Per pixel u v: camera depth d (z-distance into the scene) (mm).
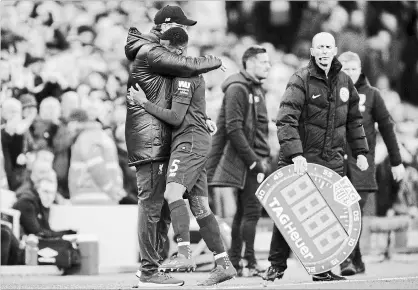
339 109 25844
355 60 32281
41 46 44125
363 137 26594
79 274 34594
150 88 23812
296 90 25500
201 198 24281
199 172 23875
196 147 23828
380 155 45094
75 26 46250
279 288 22547
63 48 45500
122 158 41188
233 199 39875
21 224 34531
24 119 39000
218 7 54188
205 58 23953
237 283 26641
